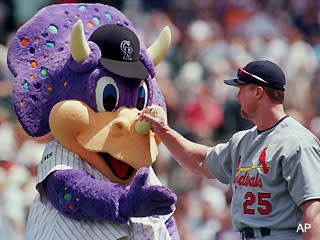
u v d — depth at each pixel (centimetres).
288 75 4044
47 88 1588
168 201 1518
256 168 1616
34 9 4169
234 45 3991
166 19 4109
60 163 1560
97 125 1559
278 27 4516
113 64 1581
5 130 2875
